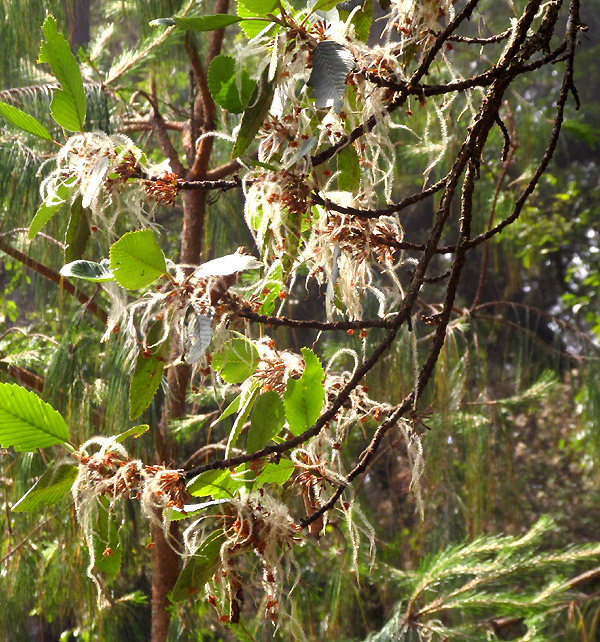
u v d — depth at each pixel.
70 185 0.90
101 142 0.90
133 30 2.75
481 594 1.88
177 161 2.22
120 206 0.91
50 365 1.96
